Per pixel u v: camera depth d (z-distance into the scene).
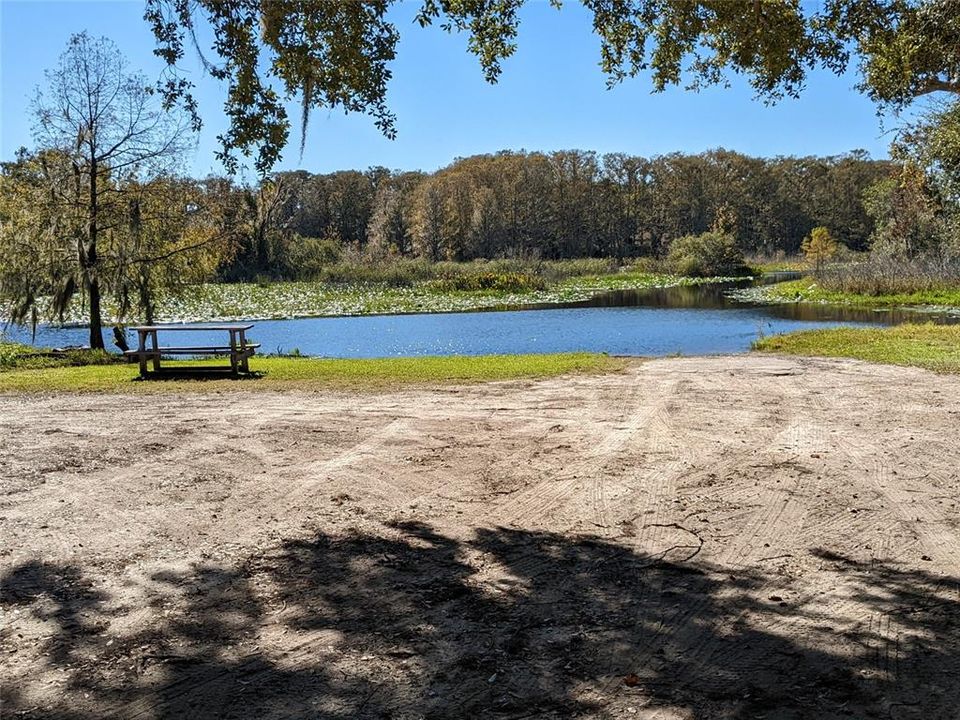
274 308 34.19
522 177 80.62
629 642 3.79
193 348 13.18
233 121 7.30
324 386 11.66
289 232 69.12
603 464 6.94
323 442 7.91
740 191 89.62
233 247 21.61
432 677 3.50
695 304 33.22
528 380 11.81
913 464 6.72
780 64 7.70
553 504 5.90
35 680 3.53
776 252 87.75
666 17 7.82
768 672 3.50
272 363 15.05
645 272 63.62
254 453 7.49
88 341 24.05
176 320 30.02
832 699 3.27
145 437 8.24
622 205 85.75
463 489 6.29
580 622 4.01
